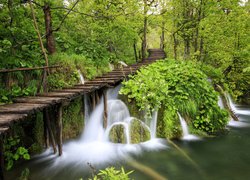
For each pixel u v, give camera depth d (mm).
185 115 8258
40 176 5129
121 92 8234
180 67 9875
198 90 8891
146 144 7117
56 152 6223
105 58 11312
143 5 12578
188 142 7332
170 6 14742
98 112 7969
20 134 5914
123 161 5938
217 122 8523
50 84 7109
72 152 6520
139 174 5191
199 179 4945
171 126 7711
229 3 13219
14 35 7113
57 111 5824
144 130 7375
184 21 15406
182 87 8648
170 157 6191
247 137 7840
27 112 4266
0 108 4500
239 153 6461
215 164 5746
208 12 13719
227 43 13039
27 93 6094
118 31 13531
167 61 11984
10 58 6367
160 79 8641
